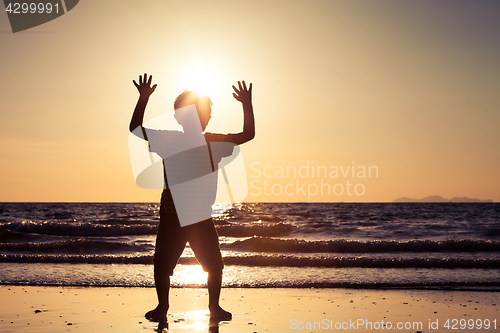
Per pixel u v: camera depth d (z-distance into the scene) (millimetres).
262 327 3072
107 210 50438
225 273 6430
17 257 7715
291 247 11070
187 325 3061
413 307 4027
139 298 4379
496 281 5699
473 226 22609
